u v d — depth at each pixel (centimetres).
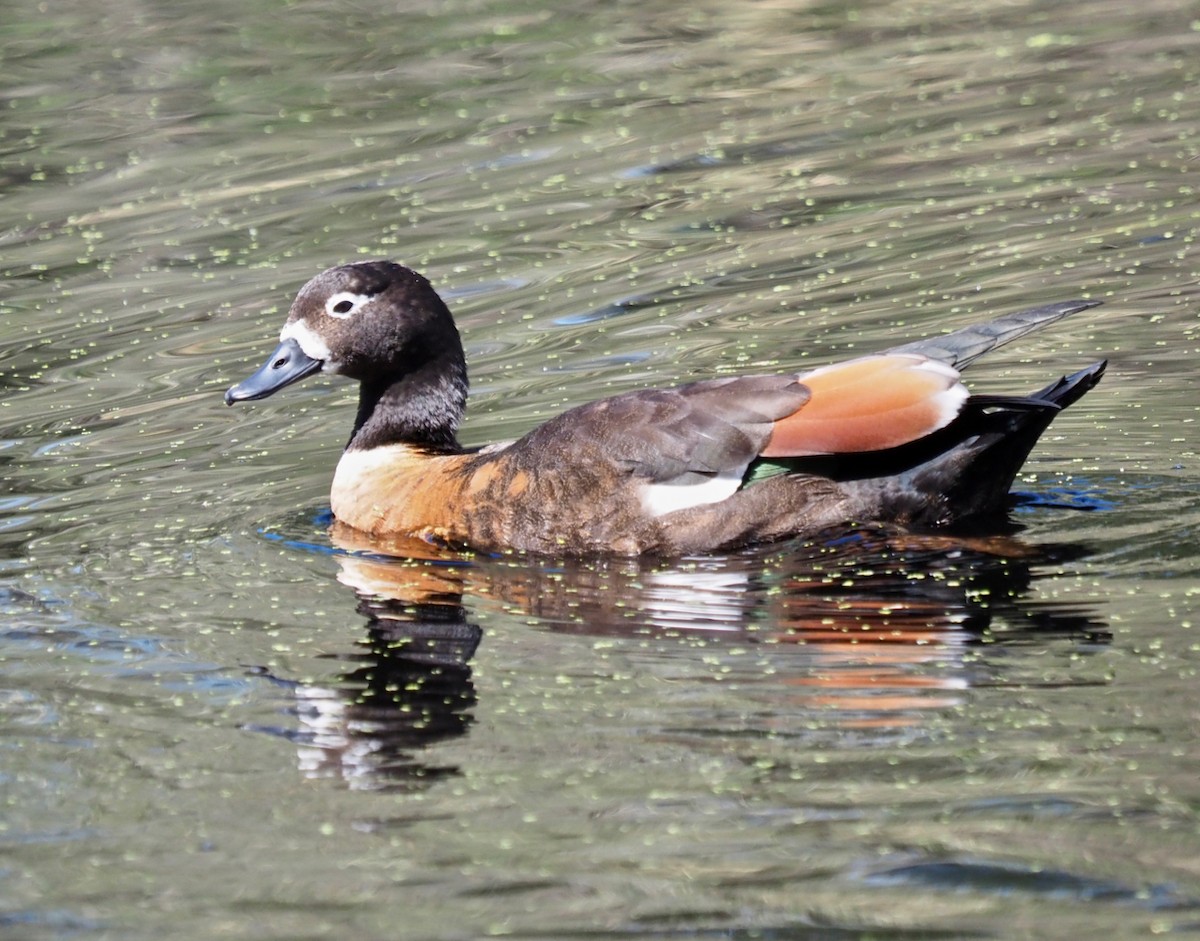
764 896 718
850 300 1600
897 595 1028
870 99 2184
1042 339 1485
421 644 1004
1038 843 739
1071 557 1065
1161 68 2206
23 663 995
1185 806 758
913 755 818
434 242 1817
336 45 2498
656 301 1638
